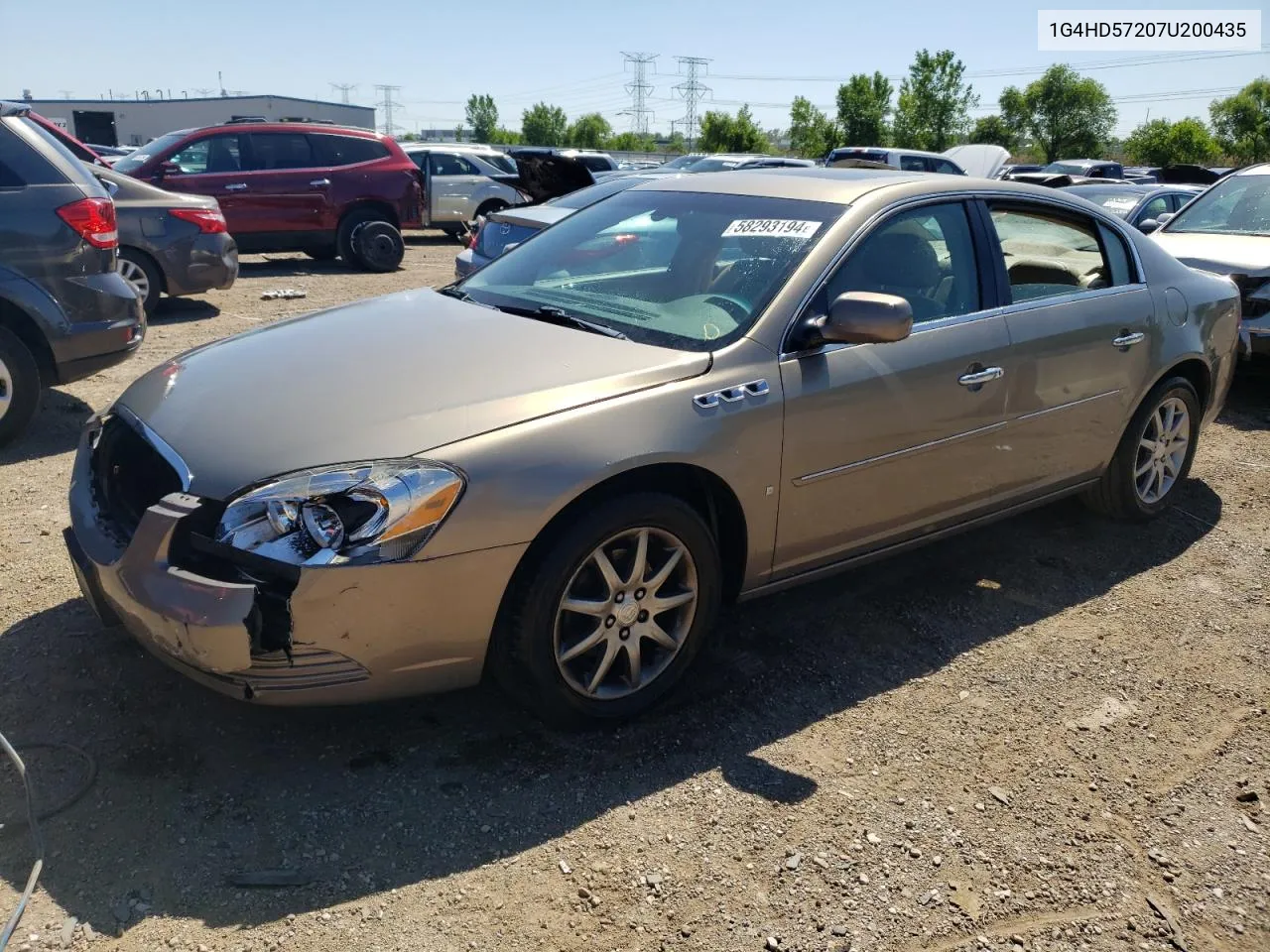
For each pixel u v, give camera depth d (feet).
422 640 8.48
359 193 43.09
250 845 8.11
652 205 13.19
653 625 9.87
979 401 12.05
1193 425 15.88
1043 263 13.35
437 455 8.41
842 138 216.95
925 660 11.53
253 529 8.08
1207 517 16.30
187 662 8.30
